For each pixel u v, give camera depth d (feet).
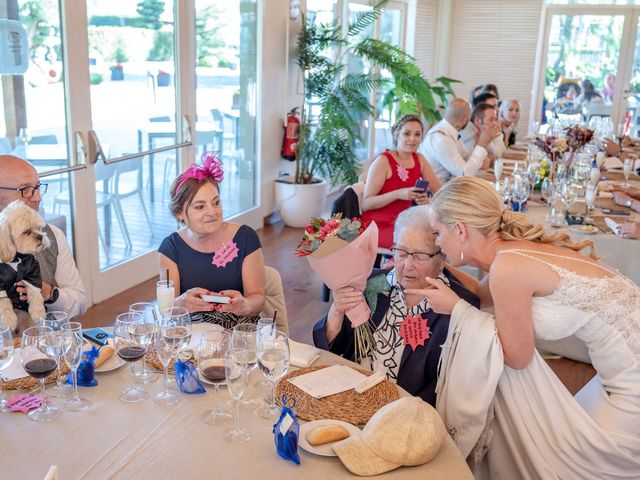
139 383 5.81
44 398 5.33
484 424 6.24
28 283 6.93
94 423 5.14
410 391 6.76
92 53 13.02
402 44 30.40
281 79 20.59
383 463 4.72
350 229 6.25
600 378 6.42
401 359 6.79
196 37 16.37
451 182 6.44
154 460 4.70
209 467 4.65
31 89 11.78
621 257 11.03
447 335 6.46
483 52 32.60
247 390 5.79
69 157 12.82
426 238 6.77
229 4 17.52
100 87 13.37
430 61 32.96
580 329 6.22
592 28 30.89
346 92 20.57
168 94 15.62
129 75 14.15
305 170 20.72
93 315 13.25
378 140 29.60
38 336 5.17
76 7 12.35
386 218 12.82
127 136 14.38
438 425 4.97
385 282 6.91
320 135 19.92
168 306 7.27
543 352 12.17
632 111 31.35
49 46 12.02
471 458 6.55
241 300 7.54
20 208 6.82
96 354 5.96
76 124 12.71
